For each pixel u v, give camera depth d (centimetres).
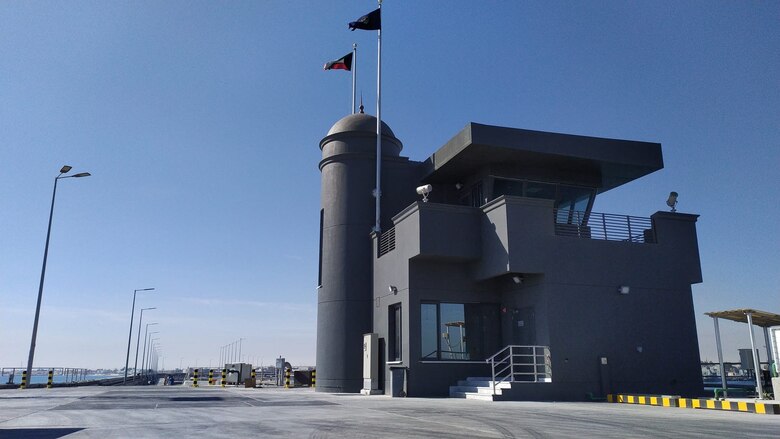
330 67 3222
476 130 2269
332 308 2733
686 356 2217
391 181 2836
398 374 2217
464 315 2345
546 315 2080
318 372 2730
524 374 2095
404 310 2308
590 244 2197
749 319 1833
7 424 1193
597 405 1720
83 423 1208
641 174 2627
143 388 3316
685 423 1172
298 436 981
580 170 2578
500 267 2133
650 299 2225
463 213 2298
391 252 2494
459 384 2264
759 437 946
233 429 1088
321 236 2942
